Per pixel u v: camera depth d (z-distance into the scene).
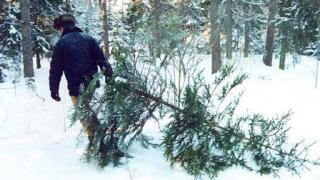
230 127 5.12
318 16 19.05
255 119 5.34
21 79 14.42
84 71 5.21
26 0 14.87
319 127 7.22
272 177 4.82
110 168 4.86
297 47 21.80
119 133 5.05
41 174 4.70
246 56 30.42
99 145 4.91
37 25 18.16
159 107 5.18
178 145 4.96
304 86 14.73
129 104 5.01
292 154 5.14
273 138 5.39
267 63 25.19
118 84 4.91
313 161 5.20
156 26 5.32
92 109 5.01
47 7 18.28
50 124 6.90
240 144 5.25
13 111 8.14
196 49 5.54
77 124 6.78
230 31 25.14
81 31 5.48
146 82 5.09
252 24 31.34
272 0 24.56
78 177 4.64
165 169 4.87
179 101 5.18
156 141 5.59
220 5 24.00
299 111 9.03
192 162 4.78
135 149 5.40
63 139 5.95
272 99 10.67
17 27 17.12
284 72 22.30
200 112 4.98
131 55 5.12
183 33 5.35
